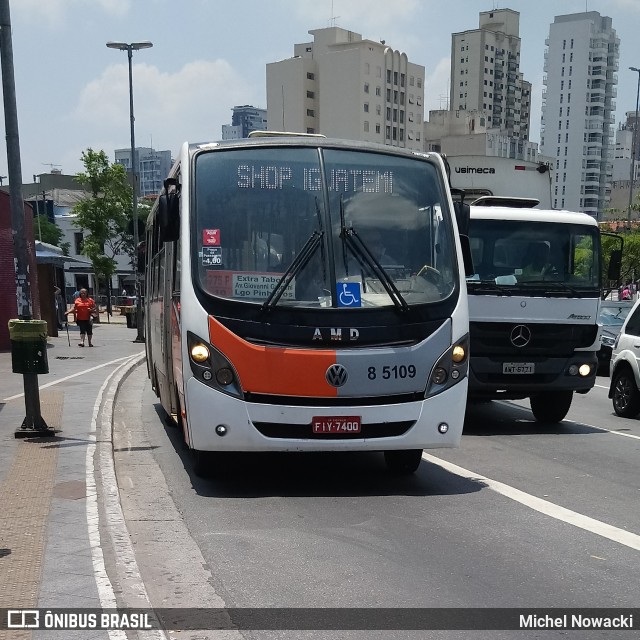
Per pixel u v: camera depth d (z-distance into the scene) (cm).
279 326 728
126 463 941
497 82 17162
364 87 11019
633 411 1355
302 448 731
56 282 3931
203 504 741
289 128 11156
